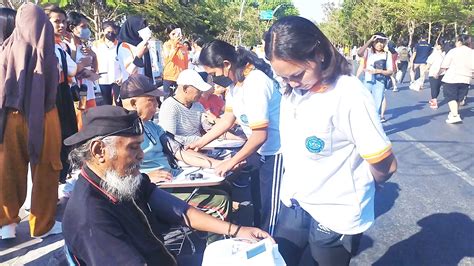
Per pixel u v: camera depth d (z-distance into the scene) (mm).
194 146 3555
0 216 3631
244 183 4520
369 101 1863
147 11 18672
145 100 3125
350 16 45312
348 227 2053
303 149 2031
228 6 39438
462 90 8641
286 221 2312
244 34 41219
